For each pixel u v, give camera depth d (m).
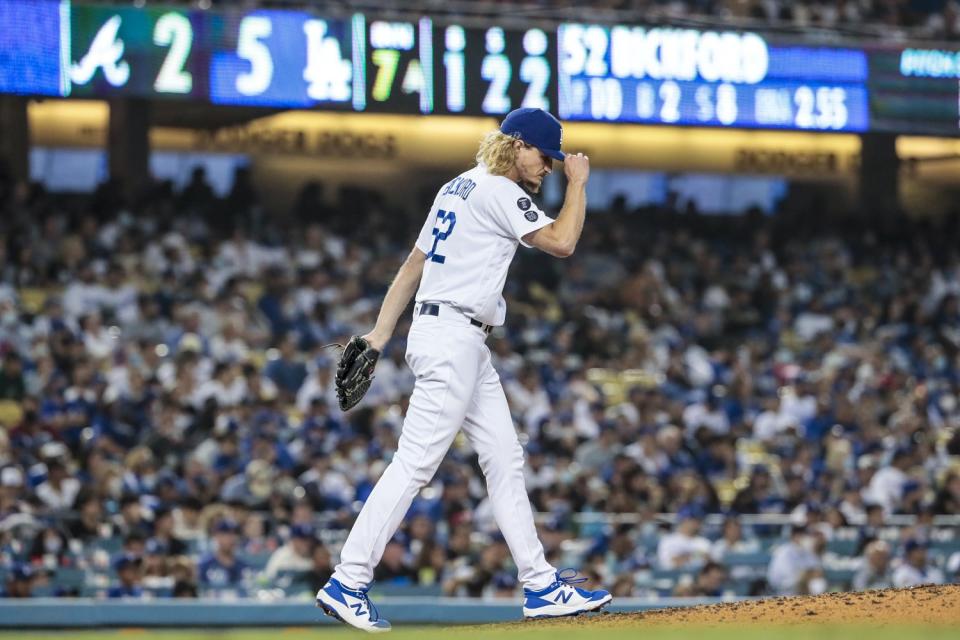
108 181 65.56
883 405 58.62
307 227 68.88
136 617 32.88
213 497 42.09
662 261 72.50
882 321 69.88
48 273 59.81
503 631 15.55
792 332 68.75
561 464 47.56
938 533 46.34
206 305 56.81
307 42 52.47
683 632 13.84
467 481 43.84
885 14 74.00
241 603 33.19
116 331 54.06
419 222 78.50
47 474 41.44
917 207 83.25
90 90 50.47
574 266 70.31
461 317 17.75
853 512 47.78
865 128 59.31
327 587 17.62
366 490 43.38
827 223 79.06
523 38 54.22
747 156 82.06
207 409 46.50
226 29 51.81
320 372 51.31
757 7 71.38
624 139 80.75
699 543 42.94
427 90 53.22
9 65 49.28
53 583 37.88
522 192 17.72
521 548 18.23
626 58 55.88
